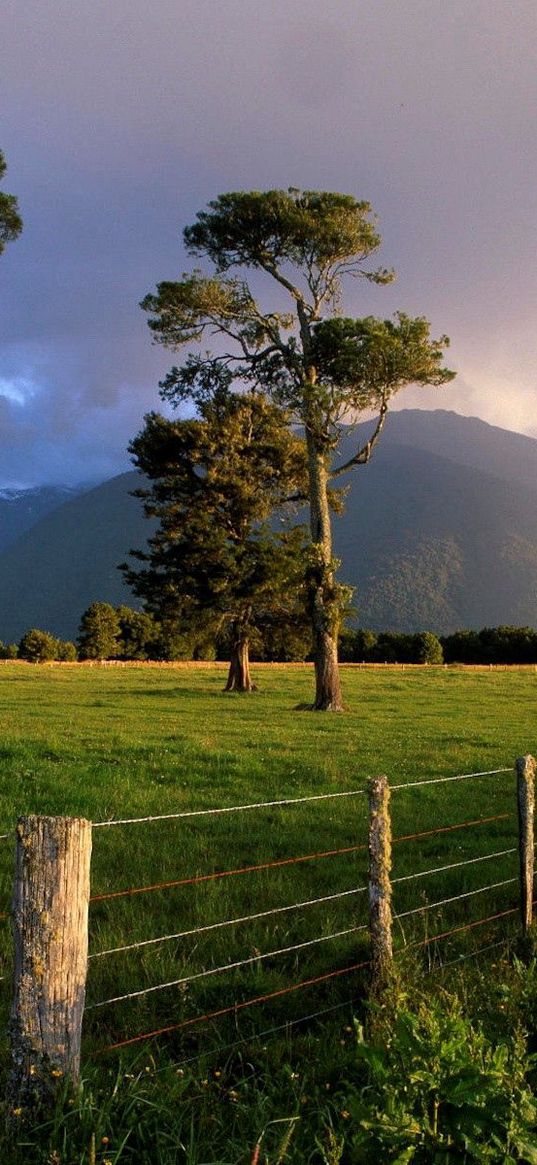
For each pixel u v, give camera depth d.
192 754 20.84
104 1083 5.21
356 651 107.25
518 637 104.94
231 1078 5.55
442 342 40.75
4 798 14.02
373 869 6.60
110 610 109.12
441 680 66.94
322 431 43.44
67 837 4.78
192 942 7.91
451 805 15.35
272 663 98.12
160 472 54.69
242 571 52.16
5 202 31.98
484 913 9.02
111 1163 4.18
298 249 43.47
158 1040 6.07
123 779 16.64
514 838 12.93
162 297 42.75
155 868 10.38
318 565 43.16
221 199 42.03
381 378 41.03
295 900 9.15
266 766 19.72
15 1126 4.54
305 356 43.44
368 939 7.42
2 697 45.88
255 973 7.17
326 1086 5.18
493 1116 4.15
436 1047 4.47
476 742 26.66
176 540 54.88
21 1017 4.70
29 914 4.73
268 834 12.43
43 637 96.94
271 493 57.47
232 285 43.47
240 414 55.69
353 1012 6.28
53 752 20.20
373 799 6.62
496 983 6.70
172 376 47.03
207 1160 4.48
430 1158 4.07
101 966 7.20
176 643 106.62
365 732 29.64
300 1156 4.39
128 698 47.31
